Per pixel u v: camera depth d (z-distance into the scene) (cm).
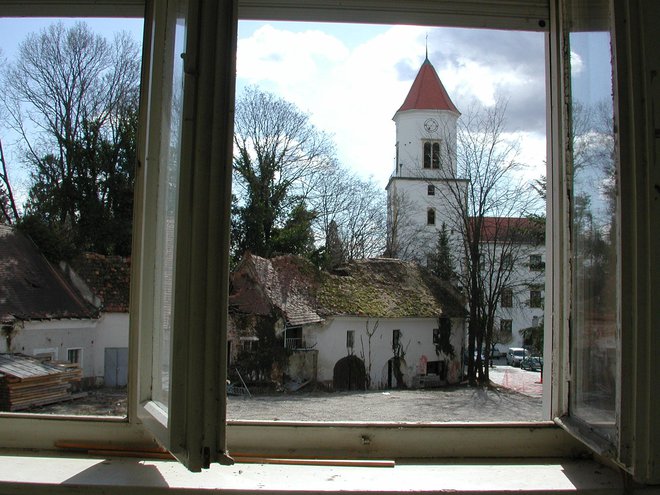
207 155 82
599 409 97
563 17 116
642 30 85
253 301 910
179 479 97
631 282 85
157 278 106
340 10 130
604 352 95
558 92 124
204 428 80
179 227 82
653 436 83
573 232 111
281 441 116
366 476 102
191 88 82
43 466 104
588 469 109
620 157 86
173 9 104
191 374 81
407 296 1005
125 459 109
